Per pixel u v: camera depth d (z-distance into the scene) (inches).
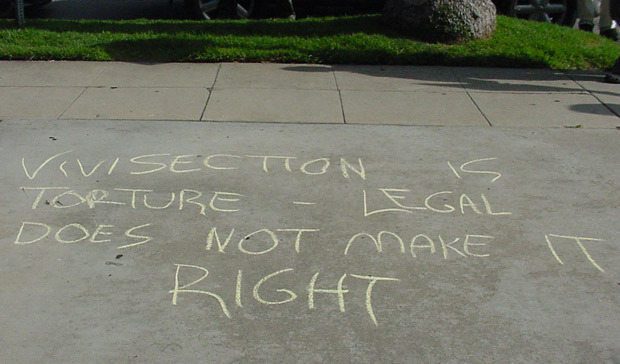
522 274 153.5
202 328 133.1
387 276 151.5
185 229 169.2
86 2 507.2
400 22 348.8
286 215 176.9
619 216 180.1
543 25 398.0
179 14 458.3
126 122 238.1
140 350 126.5
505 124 246.2
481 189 193.9
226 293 144.2
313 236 167.2
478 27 343.3
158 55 317.7
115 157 208.5
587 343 131.2
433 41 340.8
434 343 130.5
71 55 312.2
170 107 254.2
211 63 314.5
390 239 166.6
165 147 217.2
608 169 209.3
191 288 145.6
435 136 232.7
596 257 160.9
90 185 190.5
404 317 137.8
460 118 251.3
